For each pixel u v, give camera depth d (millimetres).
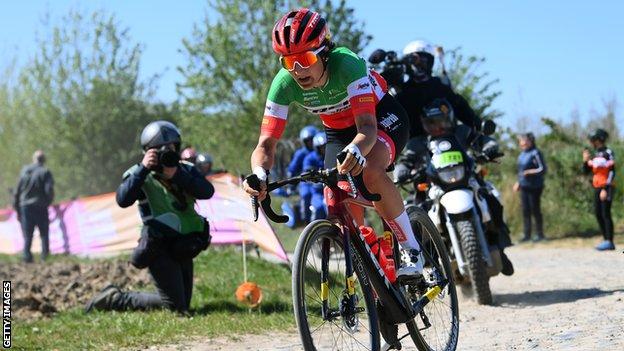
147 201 10617
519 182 21750
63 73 52656
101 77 53281
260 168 6488
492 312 10227
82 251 20062
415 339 7090
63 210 20625
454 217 10484
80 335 9492
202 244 10633
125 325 9891
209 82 39062
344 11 37969
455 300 7941
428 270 7613
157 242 10578
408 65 11398
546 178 24312
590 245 19656
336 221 6461
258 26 39188
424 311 7461
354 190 6008
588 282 12492
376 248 6766
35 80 52969
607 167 18062
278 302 11523
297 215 19094
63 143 52750
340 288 6305
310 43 6172
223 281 12914
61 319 10531
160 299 10766
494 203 11062
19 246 22562
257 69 39062
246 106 38969
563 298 10984
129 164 53469
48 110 52656
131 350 8703
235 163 39875
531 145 21703
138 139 53781
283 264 15125
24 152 53875
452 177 10469
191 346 8844
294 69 6273
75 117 52875
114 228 19531
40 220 20938
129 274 14094
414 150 11336
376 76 6977
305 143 18812
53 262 18609
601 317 9023
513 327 9016
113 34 53156
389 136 6824
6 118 53812
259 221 14781
